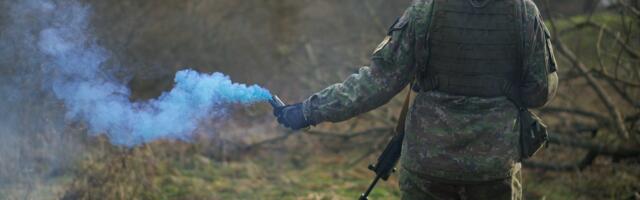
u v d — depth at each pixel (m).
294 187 6.07
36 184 5.15
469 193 3.19
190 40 8.09
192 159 6.50
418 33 3.10
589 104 7.06
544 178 6.15
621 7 5.66
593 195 5.69
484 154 3.12
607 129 6.05
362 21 8.68
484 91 3.11
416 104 3.22
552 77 3.22
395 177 6.37
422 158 3.18
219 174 6.34
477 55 3.07
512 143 3.16
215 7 8.47
